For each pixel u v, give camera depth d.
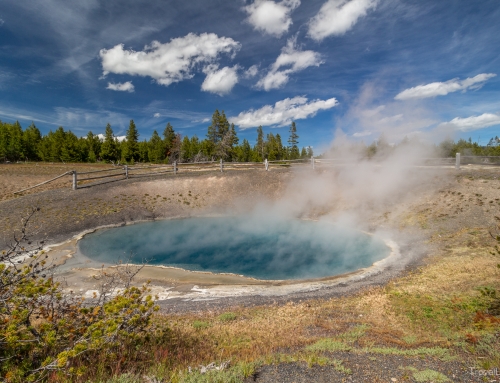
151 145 60.97
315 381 4.08
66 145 52.12
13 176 26.42
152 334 5.68
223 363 4.56
